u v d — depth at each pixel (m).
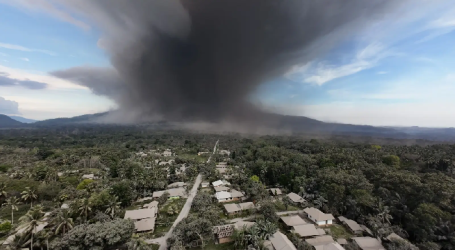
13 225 66.25
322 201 87.19
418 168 113.00
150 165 156.25
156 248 59.38
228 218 78.00
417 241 64.94
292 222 70.56
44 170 115.94
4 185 86.06
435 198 69.25
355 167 109.00
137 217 73.12
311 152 188.38
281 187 117.56
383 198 79.31
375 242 61.16
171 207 83.88
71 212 66.31
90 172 136.25
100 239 51.19
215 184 116.19
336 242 61.53
